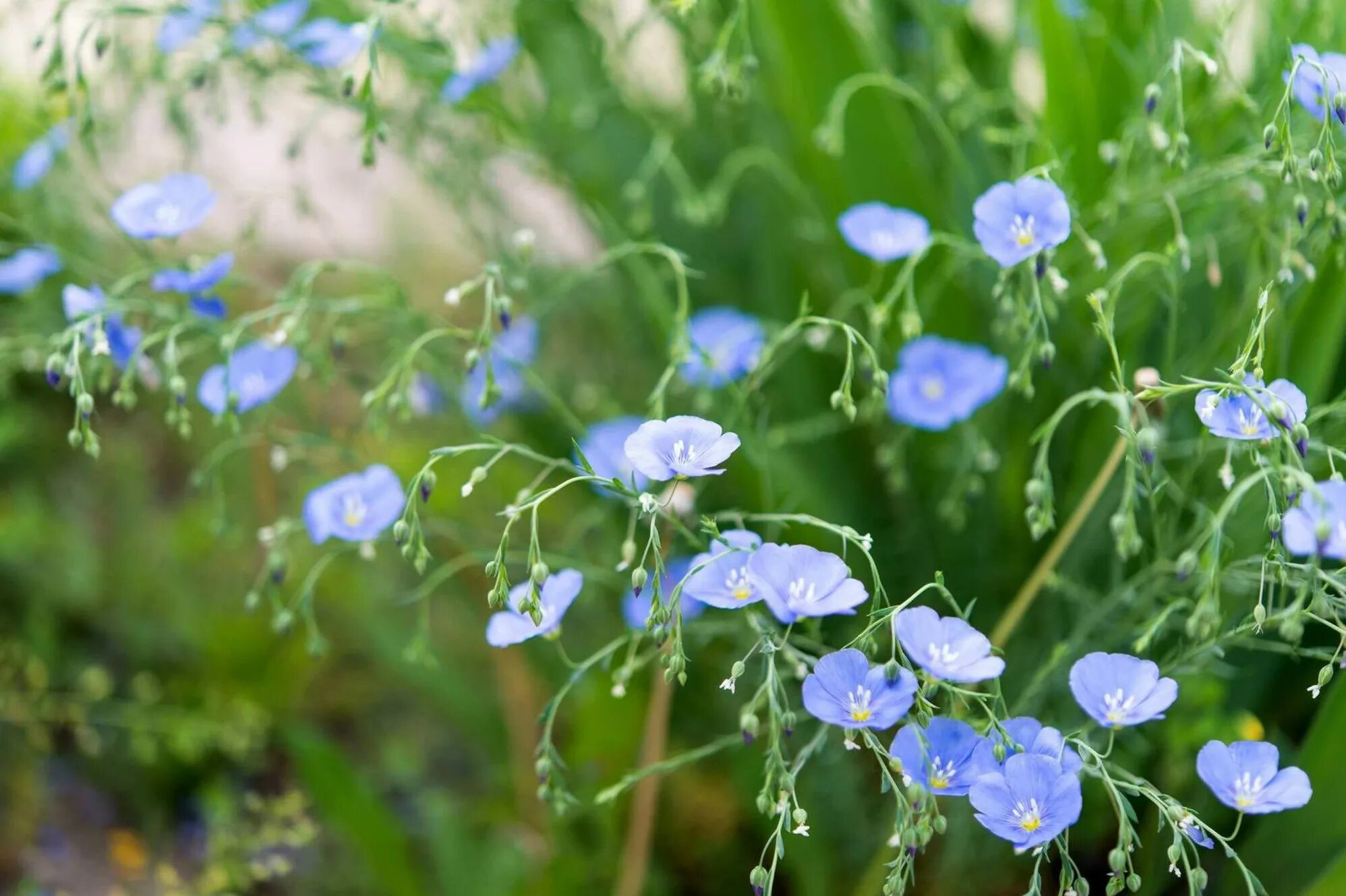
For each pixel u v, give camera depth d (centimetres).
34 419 138
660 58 120
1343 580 84
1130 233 99
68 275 109
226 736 114
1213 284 95
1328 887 90
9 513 129
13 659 121
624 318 115
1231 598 95
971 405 96
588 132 113
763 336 104
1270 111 96
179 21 104
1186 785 99
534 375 102
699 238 114
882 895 98
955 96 104
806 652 97
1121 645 96
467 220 112
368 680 129
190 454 143
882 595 85
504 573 83
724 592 85
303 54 103
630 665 89
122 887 112
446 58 106
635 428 101
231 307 125
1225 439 91
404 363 92
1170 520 97
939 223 106
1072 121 101
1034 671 101
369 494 93
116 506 136
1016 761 82
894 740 83
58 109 110
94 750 112
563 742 109
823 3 103
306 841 109
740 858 108
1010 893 103
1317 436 95
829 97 105
